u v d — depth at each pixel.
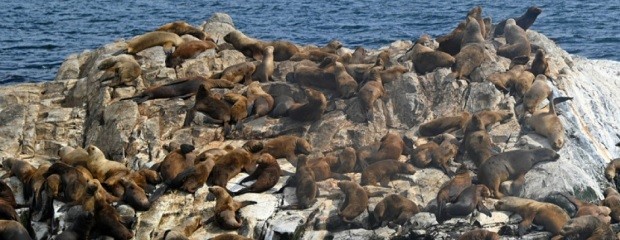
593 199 29.39
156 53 37.31
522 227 27.09
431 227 26.91
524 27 39.78
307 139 32.50
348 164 30.55
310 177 28.75
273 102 33.97
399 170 29.89
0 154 33.25
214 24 42.06
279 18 85.56
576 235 26.91
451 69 34.69
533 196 28.84
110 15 89.56
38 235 28.44
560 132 31.33
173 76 36.12
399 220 27.23
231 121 33.31
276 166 29.45
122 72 35.56
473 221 27.31
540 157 29.97
